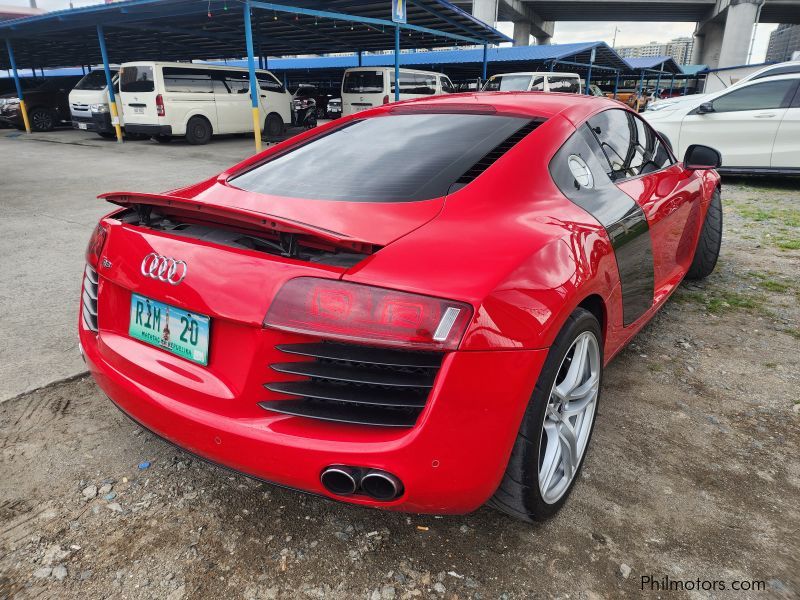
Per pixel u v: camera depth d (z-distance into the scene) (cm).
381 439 143
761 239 550
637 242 233
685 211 323
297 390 149
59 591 164
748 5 5456
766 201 739
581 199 207
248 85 1514
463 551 178
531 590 164
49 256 479
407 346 135
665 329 345
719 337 334
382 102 1722
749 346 322
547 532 185
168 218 190
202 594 163
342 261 149
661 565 172
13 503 197
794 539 182
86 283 208
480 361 140
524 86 1797
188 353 166
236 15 1530
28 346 312
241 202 198
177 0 1182
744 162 821
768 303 386
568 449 189
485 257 152
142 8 1294
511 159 198
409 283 139
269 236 165
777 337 334
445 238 158
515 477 164
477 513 195
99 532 185
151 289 167
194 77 1393
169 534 185
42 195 759
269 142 1430
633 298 240
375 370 145
